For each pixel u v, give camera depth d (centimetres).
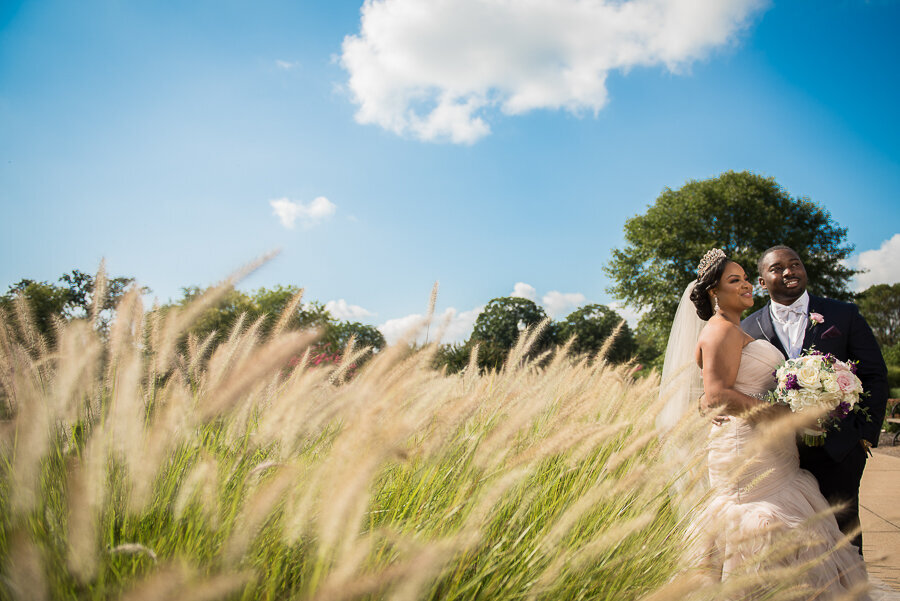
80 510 105
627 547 188
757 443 205
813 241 2853
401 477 182
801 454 293
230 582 87
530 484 203
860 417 286
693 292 297
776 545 185
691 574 179
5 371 162
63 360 155
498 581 156
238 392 147
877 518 484
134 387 144
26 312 204
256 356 151
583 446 186
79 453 155
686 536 210
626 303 3103
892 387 2450
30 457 116
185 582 89
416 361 185
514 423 181
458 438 207
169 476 156
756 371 276
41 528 119
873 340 314
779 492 241
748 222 2812
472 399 185
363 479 108
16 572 89
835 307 329
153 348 191
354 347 250
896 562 364
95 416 175
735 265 277
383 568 133
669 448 214
